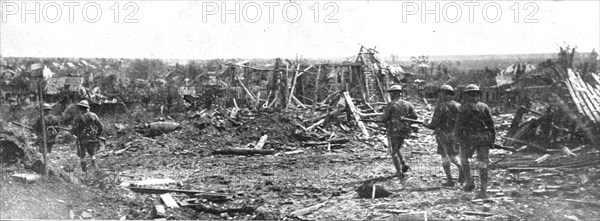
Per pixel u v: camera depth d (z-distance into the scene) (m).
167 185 9.95
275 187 9.60
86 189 8.70
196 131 16.66
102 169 11.38
